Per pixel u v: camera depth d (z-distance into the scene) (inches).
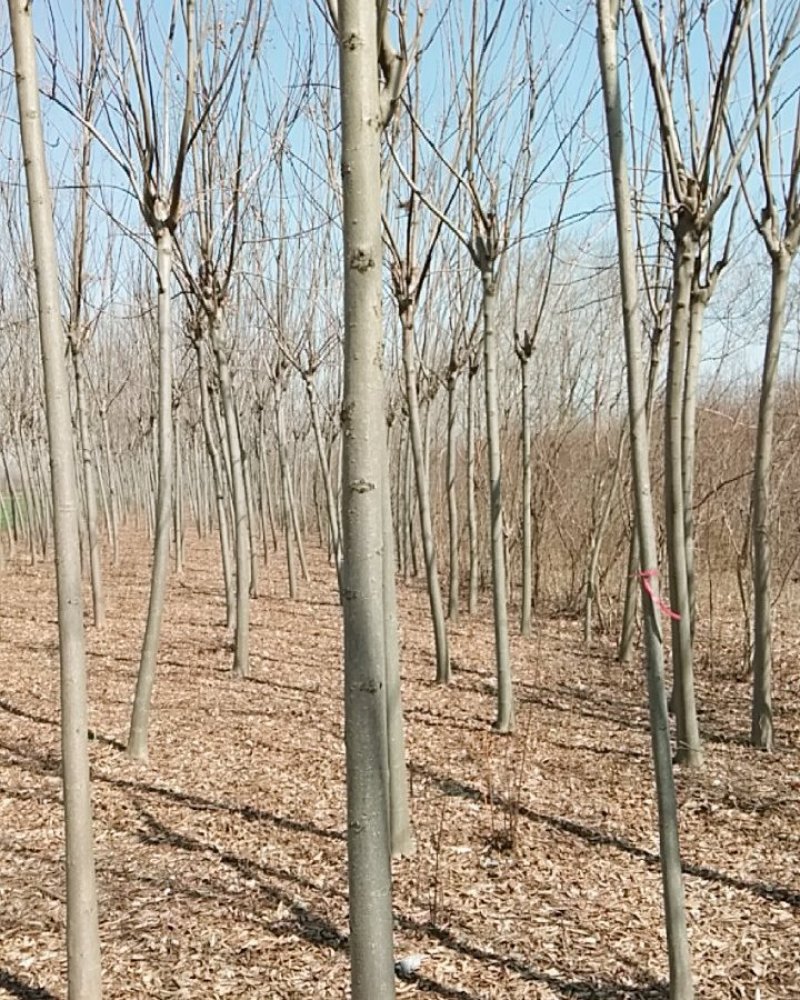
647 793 187.6
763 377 205.0
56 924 132.0
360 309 70.9
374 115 70.7
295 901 138.9
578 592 438.9
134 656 327.3
